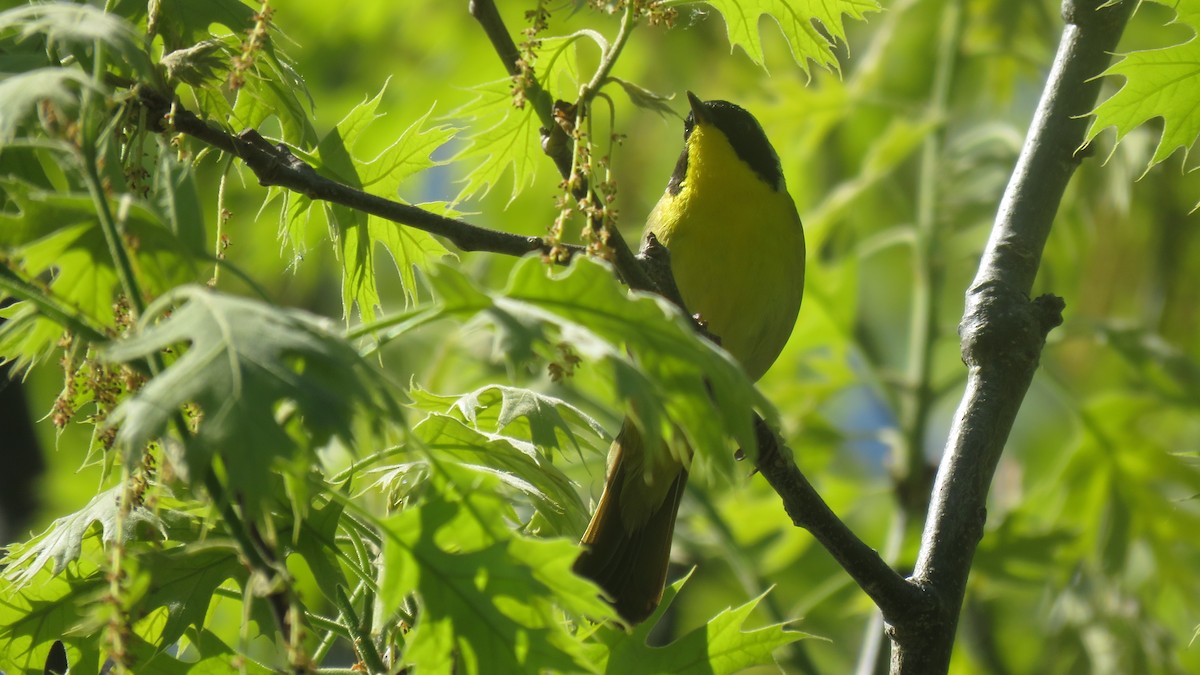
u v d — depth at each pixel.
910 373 11.18
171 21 4.97
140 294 3.31
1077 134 6.38
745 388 3.53
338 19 14.39
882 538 13.63
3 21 3.61
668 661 4.69
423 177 13.13
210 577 4.53
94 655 4.63
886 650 9.40
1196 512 10.84
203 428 2.85
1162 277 12.71
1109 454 10.94
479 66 14.19
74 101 3.27
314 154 5.68
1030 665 12.23
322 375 3.01
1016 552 10.29
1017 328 5.82
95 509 4.57
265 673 4.45
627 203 13.71
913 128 11.52
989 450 5.58
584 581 3.61
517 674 3.62
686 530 11.37
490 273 12.84
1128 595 10.95
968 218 11.46
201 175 12.88
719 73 13.91
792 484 4.91
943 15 13.35
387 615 3.63
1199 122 5.23
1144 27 12.57
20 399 8.92
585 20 13.71
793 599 12.24
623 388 3.17
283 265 13.48
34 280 3.61
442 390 10.73
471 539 3.64
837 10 5.70
